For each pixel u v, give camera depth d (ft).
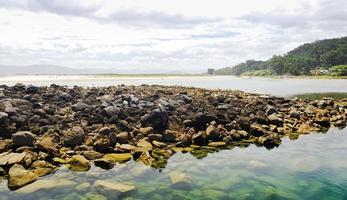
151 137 63.87
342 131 80.74
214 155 59.41
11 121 63.62
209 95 123.34
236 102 102.63
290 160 57.26
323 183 47.24
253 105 99.25
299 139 72.28
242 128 75.20
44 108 75.25
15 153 50.24
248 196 42.73
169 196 41.83
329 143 69.05
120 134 61.05
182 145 63.52
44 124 67.05
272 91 211.00
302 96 172.45
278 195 43.21
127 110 77.00
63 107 81.92
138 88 145.18
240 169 52.34
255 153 61.11
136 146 59.98
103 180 45.55
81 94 103.19
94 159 53.78
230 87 247.70
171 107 84.89
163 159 56.34
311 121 87.10
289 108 101.35
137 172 49.49
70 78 360.07
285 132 77.20
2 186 43.09
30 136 55.42
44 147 53.67
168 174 49.16
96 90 123.03
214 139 67.77
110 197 40.88
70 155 53.98
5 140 55.57
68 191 42.01
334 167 53.93
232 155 59.67
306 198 42.52
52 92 102.89
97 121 70.13
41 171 47.16
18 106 74.74
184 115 77.30
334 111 101.14
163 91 126.31
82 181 45.27
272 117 81.82
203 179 47.88
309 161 56.80
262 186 45.93
